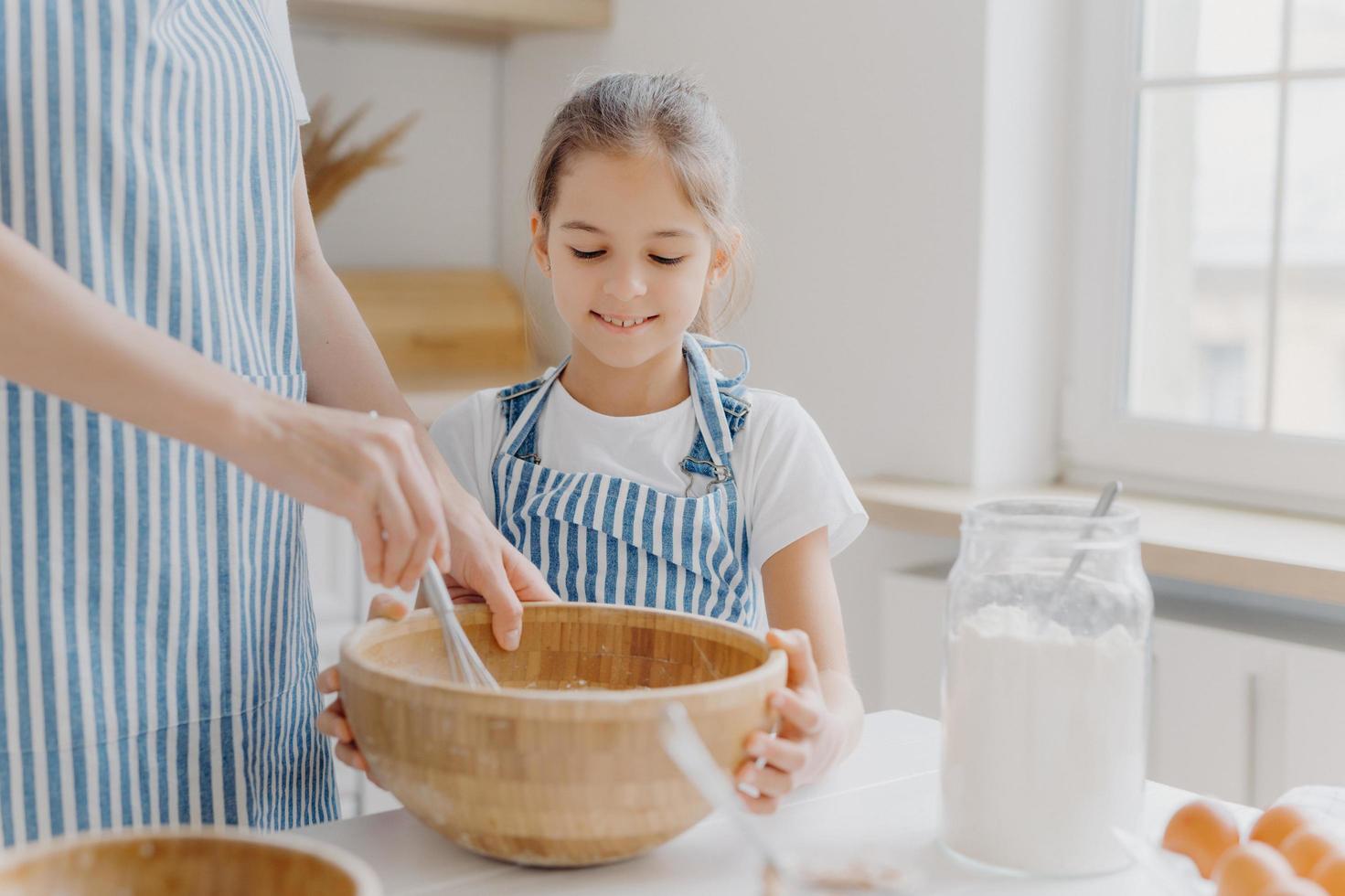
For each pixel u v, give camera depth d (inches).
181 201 34.5
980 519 30.6
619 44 99.9
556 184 46.1
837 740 31.6
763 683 28.6
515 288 109.0
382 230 105.6
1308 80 74.3
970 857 30.0
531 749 26.5
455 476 48.9
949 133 81.7
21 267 26.6
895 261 85.0
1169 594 77.2
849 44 86.1
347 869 20.4
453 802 27.6
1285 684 65.6
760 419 47.4
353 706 29.3
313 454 28.1
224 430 27.6
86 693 32.9
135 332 27.5
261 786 36.5
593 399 48.2
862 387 87.7
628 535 45.6
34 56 32.5
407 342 101.7
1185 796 35.2
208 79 35.7
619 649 35.5
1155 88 80.7
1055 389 86.4
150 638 33.9
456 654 33.0
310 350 41.7
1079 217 84.4
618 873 29.4
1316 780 64.7
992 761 29.6
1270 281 77.0
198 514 34.4
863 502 80.6
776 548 46.3
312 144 100.8
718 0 93.0
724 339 95.1
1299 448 75.7
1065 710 29.1
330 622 86.8
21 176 32.5
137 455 33.2
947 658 30.8
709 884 28.8
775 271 91.7
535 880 29.0
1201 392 80.8
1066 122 84.3
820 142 88.3
